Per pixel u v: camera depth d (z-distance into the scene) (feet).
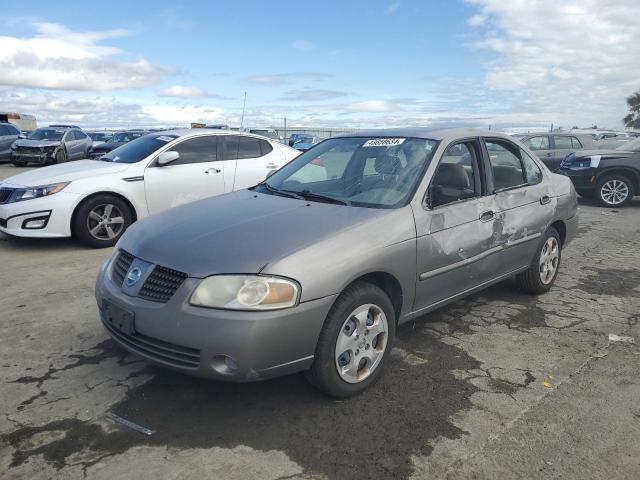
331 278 9.85
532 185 16.11
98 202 23.27
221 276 9.41
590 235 28.04
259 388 11.16
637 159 37.76
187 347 9.37
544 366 12.39
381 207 11.93
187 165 25.80
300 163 15.31
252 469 8.59
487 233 13.76
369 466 8.71
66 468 8.56
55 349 12.93
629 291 18.08
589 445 9.33
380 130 15.33
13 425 9.73
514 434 9.64
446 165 13.25
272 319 9.18
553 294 17.63
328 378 10.18
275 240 10.16
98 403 10.52
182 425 9.81
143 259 10.43
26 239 25.36
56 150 70.79
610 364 12.52
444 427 9.85
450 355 12.92
